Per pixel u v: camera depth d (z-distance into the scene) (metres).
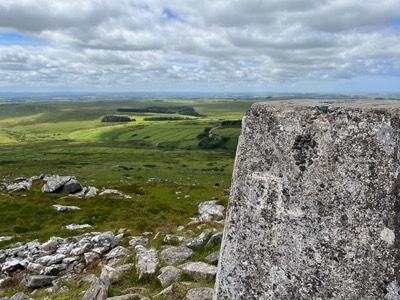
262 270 0.78
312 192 0.74
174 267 2.21
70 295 2.40
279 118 0.77
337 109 0.72
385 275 0.68
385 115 0.68
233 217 0.82
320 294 0.73
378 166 0.69
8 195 9.20
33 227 6.39
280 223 0.77
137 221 6.06
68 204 7.88
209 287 1.78
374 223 0.69
